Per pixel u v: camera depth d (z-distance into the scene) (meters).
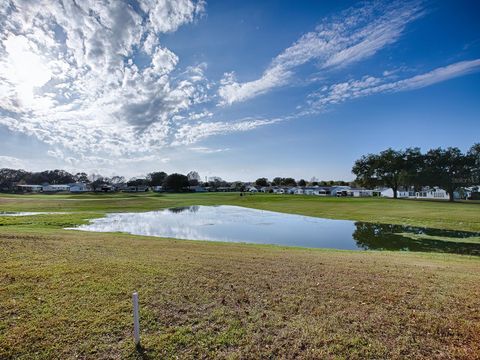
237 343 4.99
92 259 9.51
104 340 4.99
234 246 14.33
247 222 30.56
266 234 23.19
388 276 8.57
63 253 10.19
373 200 61.31
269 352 4.75
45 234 14.62
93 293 6.73
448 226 25.20
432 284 7.85
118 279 7.64
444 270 9.62
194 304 6.39
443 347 4.88
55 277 7.58
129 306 6.19
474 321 5.73
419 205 45.28
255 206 51.72
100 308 6.04
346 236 22.27
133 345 4.87
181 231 24.39
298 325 5.57
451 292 7.24
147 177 154.75
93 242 12.88
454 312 6.12
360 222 29.58
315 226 27.56
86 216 33.53
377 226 26.75
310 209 43.03
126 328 5.37
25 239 12.54
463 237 21.05
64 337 5.02
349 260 11.11
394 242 19.89
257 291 7.17
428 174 69.44
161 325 5.51
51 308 5.95
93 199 63.56
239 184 157.62
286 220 32.19
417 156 76.25
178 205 53.56
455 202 54.25
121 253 10.66
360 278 8.30
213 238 21.20
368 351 4.77
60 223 26.17
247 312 6.07
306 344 4.97
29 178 139.75
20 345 4.77
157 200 64.81
